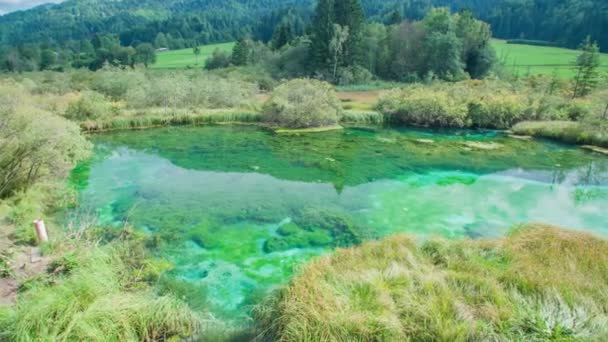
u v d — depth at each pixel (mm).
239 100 28906
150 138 21047
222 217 10938
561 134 21484
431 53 44938
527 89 28922
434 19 47125
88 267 6934
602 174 15703
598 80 30500
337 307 5570
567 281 6414
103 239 9102
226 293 7316
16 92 16609
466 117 25500
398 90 28844
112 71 33125
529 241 8211
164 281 7547
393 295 5941
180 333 5910
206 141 20547
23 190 10797
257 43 64188
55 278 6562
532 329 5211
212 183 13984
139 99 26250
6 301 5961
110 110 24094
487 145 20469
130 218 10617
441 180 14805
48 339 4781
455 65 43281
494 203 12586
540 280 6422
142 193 12734
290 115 24109
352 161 17156
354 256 7492
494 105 25156
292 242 9539
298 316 5445
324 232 10188
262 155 17938
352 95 37125
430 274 6559
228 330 6098
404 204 12336
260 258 8734
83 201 11805
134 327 5562
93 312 5270
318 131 23781
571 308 5738
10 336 4918
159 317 5812
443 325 5254
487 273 6723
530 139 22078
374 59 48906
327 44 46406
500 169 16297
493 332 5121
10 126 10781
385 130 24469
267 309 6156
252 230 10172
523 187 14172
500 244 8047
